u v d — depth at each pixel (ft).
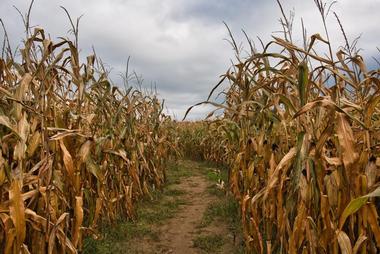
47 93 10.36
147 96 26.20
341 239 7.63
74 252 9.36
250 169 12.43
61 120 10.88
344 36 8.80
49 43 9.77
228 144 20.98
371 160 7.67
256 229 10.90
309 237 8.34
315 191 8.18
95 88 16.07
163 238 16.67
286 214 9.16
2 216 7.97
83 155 10.94
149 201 22.99
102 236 15.43
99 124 16.66
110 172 17.17
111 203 16.47
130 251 14.80
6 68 10.03
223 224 18.17
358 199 6.48
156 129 25.99
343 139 7.14
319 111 8.57
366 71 8.59
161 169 27.78
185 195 25.30
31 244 9.41
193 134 45.24
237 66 12.33
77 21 11.82
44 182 9.49
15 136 8.73
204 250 15.14
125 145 19.11
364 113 7.95
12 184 7.65
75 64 11.51
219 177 29.53
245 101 11.34
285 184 10.52
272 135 11.56
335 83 8.63
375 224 7.37
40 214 9.33
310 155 8.43
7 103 9.29
